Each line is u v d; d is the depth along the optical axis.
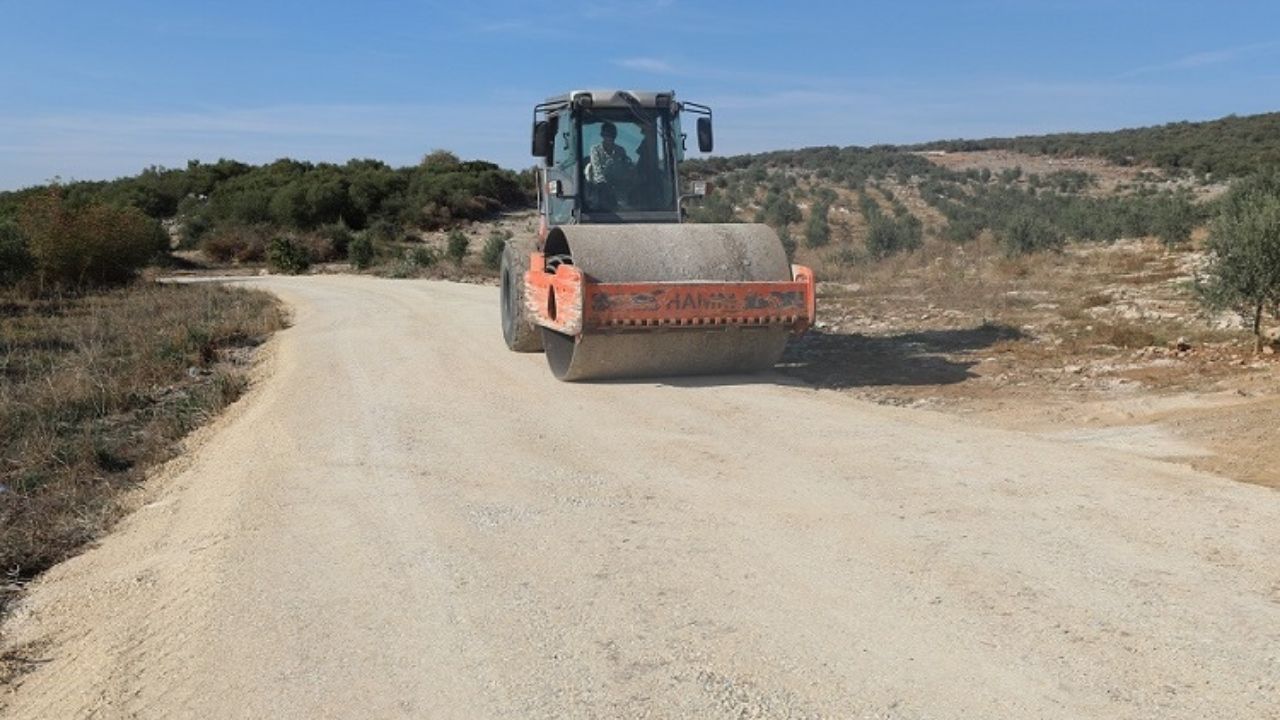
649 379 11.83
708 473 7.78
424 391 11.70
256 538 6.79
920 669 4.44
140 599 6.09
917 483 7.25
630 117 13.23
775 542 6.16
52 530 7.69
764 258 11.42
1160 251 26.36
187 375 14.55
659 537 6.35
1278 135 81.56
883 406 10.28
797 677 4.43
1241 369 11.23
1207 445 8.04
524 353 14.28
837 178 81.75
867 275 24.98
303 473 8.39
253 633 5.27
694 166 88.62
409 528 6.81
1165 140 89.44
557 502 7.21
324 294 27.73
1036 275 22.67
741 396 10.69
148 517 7.95
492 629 5.11
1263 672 4.25
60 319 22.06
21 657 5.55
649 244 11.27
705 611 5.18
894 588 5.35
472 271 36.00
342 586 5.84
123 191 65.75
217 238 52.31
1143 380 11.05
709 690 4.34
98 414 11.93
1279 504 6.43
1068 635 4.69
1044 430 9.06
